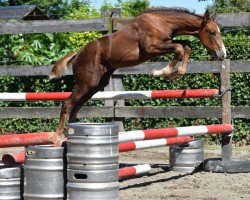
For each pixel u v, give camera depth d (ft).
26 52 40.22
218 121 38.19
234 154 33.40
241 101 37.73
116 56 25.27
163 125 38.91
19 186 19.74
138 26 25.21
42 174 19.27
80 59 25.72
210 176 26.99
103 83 26.35
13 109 37.14
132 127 39.27
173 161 28.30
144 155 34.27
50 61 40.47
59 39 40.78
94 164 18.60
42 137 21.39
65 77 39.47
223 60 28.45
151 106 37.11
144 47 25.03
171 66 25.34
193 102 38.60
